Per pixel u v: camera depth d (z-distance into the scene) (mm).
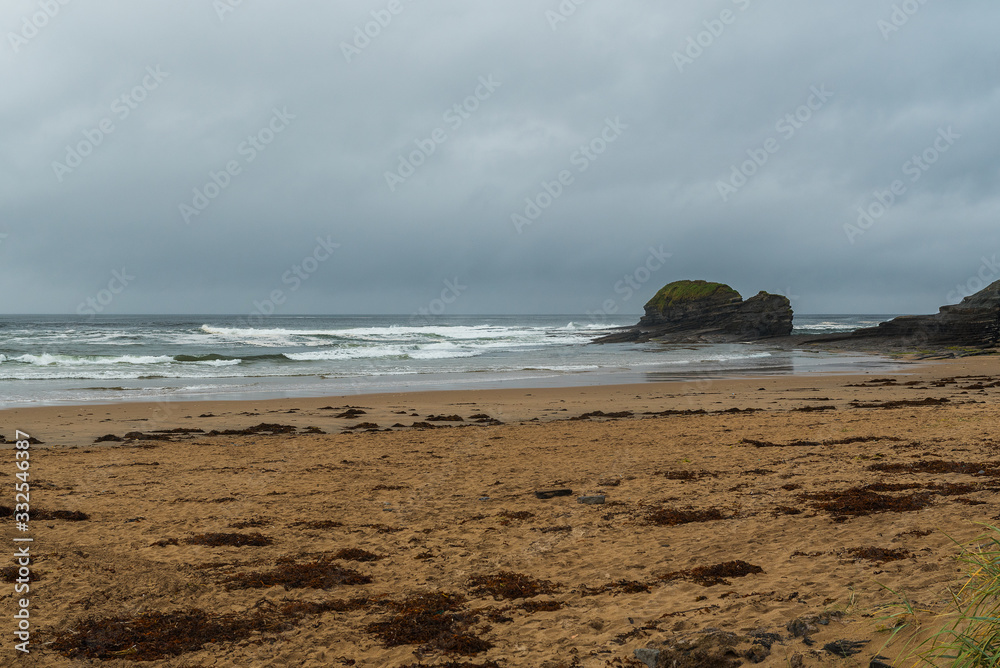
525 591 5539
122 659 4344
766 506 8227
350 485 10383
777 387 28938
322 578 5887
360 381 31312
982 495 7918
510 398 25156
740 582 5465
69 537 7258
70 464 12477
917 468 10141
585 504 8820
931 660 3451
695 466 11430
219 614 5094
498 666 4148
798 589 5086
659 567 6043
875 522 7043
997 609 3609
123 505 9016
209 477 11141
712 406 22891
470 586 5723
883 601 4508
